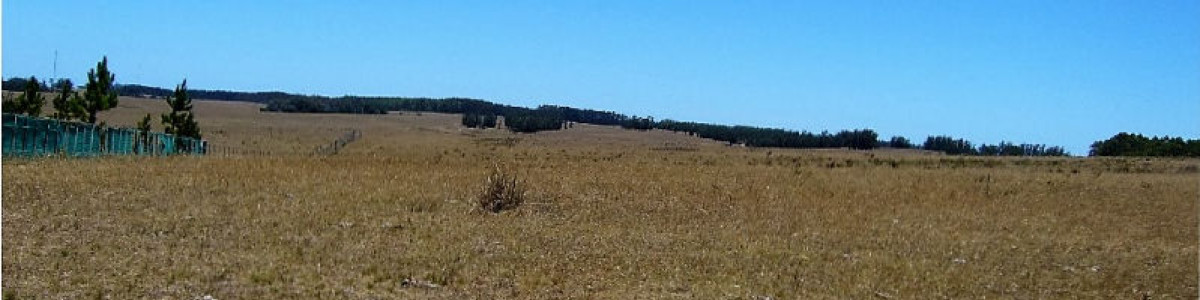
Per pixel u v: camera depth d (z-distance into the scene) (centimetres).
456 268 1327
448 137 10756
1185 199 3098
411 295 1154
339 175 2600
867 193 3000
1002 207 2773
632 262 1470
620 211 2208
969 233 2172
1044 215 2627
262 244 1419
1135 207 2878
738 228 2017
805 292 1308
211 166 2706
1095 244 2067
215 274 1174
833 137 12056
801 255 1655
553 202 2277
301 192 2142
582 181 2828
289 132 10588
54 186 1936
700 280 1352
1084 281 1544
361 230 1641
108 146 3609
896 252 1770
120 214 1652
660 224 2031
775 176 3462
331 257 1345
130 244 1352
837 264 1577
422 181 2556
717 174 3431
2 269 1107
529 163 4103
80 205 1719
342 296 1115
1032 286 1480
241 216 1702
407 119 15488
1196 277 1634
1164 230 2384
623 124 16138
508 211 2086
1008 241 2050
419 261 1356
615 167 3738
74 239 1362
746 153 7238
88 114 4997
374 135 10644
